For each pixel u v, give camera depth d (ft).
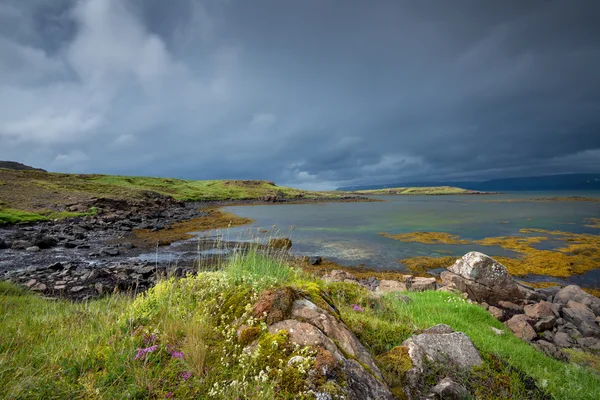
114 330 16.03
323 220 205.36
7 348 14.11
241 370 12.84
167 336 14.98
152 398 11.37
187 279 22.88
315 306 17.47
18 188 212.23
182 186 504.84
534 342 34.68
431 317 31.35
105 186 291.38
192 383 12.17
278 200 451.12
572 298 53.72
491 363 19.35
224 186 604.90
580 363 30.30
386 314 31.12
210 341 14.94
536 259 97.50
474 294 49.01
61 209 175.94
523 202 437.99
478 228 164.86
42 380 11.50
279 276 24.63
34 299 37.86
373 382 13.57
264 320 15.64
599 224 176.14
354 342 16.20
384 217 225.35
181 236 130.31
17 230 117.91
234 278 21.93
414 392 15.47
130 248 104.53
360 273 84.12
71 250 96.27
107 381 11.84
